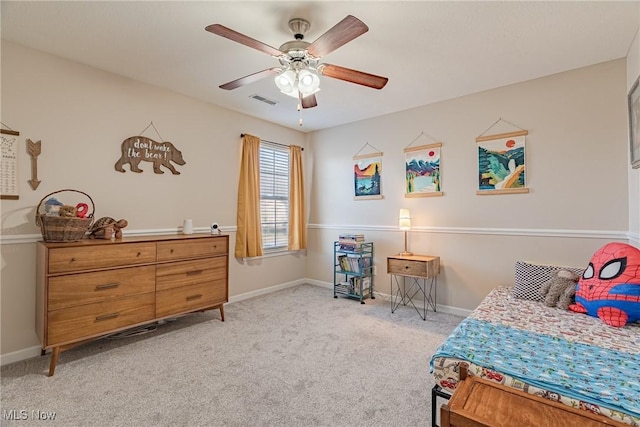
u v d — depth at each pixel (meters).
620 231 2.61
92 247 2.32
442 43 2.34
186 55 2.54
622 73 2.59
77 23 2.09
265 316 3.36
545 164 2.94
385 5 1.90
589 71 2.73
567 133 2.83
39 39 2.30
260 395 1.91
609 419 1.10
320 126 4.64
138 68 2.78
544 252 2.96
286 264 4.64
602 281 2.13
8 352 2.31
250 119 4.13
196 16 2.02
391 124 4.00
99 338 2.73
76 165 2.65
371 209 4.21
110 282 2.41
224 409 1.78
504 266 3.18
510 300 2.57
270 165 4.45
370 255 4.14
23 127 2.38
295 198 4.69
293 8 1.93
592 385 1.30
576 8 1.93
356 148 4.36
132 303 2.54
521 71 2.83
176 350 2.52
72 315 2.22
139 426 1.63
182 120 3.40
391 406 1.81
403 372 2.19
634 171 2.41
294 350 2.53
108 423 1.65
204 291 3.05
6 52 2.30
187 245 2.92
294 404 1.83
